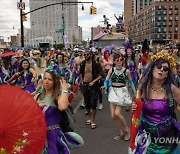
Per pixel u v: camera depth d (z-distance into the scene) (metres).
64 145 4.07
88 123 8.39
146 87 3.84
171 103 3.78
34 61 10.13
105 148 6.40
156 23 163.12
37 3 79.69
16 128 3.48
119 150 6.27
